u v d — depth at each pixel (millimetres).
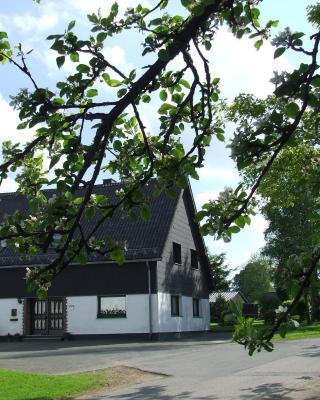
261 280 103125
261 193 15219
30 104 3992
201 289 37188
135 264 30406
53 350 22547
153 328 29672
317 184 4051
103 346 24344
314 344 21797
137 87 4137
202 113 4949
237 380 12516
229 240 3783
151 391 11430
